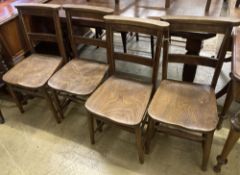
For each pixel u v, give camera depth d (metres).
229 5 1.77
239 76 0.97
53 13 1.54
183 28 1.24
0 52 1.68
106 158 1.55
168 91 1.37
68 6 1.49
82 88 1.48
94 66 1.66
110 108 1.31
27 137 1.74
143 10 1.72
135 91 1.42
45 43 2.14
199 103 1.27
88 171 1.48
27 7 1.59
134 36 2.78
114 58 1.47
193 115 1.20
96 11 1.43
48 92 1.65
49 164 1.54
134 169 1.47
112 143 1.65
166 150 1.57
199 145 1.59
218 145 1.57
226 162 1.41
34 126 1.83
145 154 1.55
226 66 2.27
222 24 1.14
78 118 1.87
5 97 2.13
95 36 2.42
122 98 1.37
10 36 1.73
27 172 1.50
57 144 1.67
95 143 1.66
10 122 1.88
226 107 1.52
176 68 2.31
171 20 1.22
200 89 1.37
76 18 1.61
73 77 1.58
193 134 1.29
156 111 1.24
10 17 1.67
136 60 1.41
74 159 1.56
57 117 1.79
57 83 1.54
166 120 1.18
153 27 1.20
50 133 1.76
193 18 1.19
